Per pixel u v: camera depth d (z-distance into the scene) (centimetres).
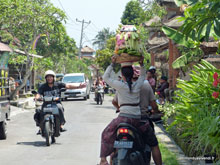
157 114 738
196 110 890
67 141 1259
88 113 2295
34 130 1563
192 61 1437
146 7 2180
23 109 2600
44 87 1187
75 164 916
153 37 2589
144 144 638
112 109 2603
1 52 1361
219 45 1009
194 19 773
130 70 643
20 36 3306
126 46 646
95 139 1298
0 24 3120
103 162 642
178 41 1152
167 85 1761
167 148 1045
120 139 604
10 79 3253
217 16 729
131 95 632
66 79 3781
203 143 812
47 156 1013
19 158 988
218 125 762
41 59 3512
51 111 1164
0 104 1255
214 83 839
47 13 3094
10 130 1563
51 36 3266
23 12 2967
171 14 2128
